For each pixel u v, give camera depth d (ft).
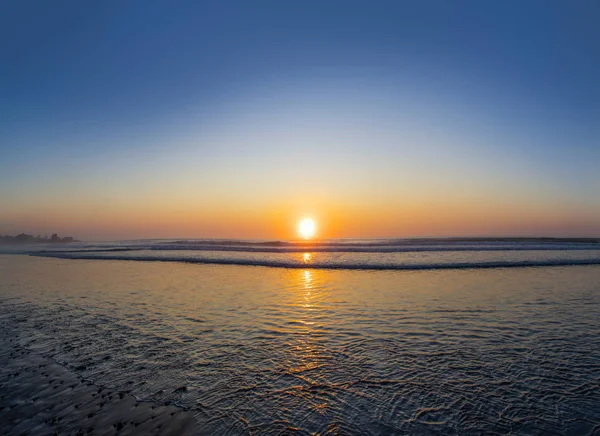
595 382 17.98
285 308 35.09
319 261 82.43
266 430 13.96
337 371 19.75
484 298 38.93
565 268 65.98
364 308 34.71
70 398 16.88
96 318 31.83
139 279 56.54
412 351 22.77
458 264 71.82
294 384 18.17
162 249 148.36
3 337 26.63
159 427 14.26
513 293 41.68
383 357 21.79
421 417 14.75
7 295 43.55
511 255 94.17
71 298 41.14
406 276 57.16
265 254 107.34
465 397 16.51
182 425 14.40
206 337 26.16
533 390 17.15
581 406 15.55
